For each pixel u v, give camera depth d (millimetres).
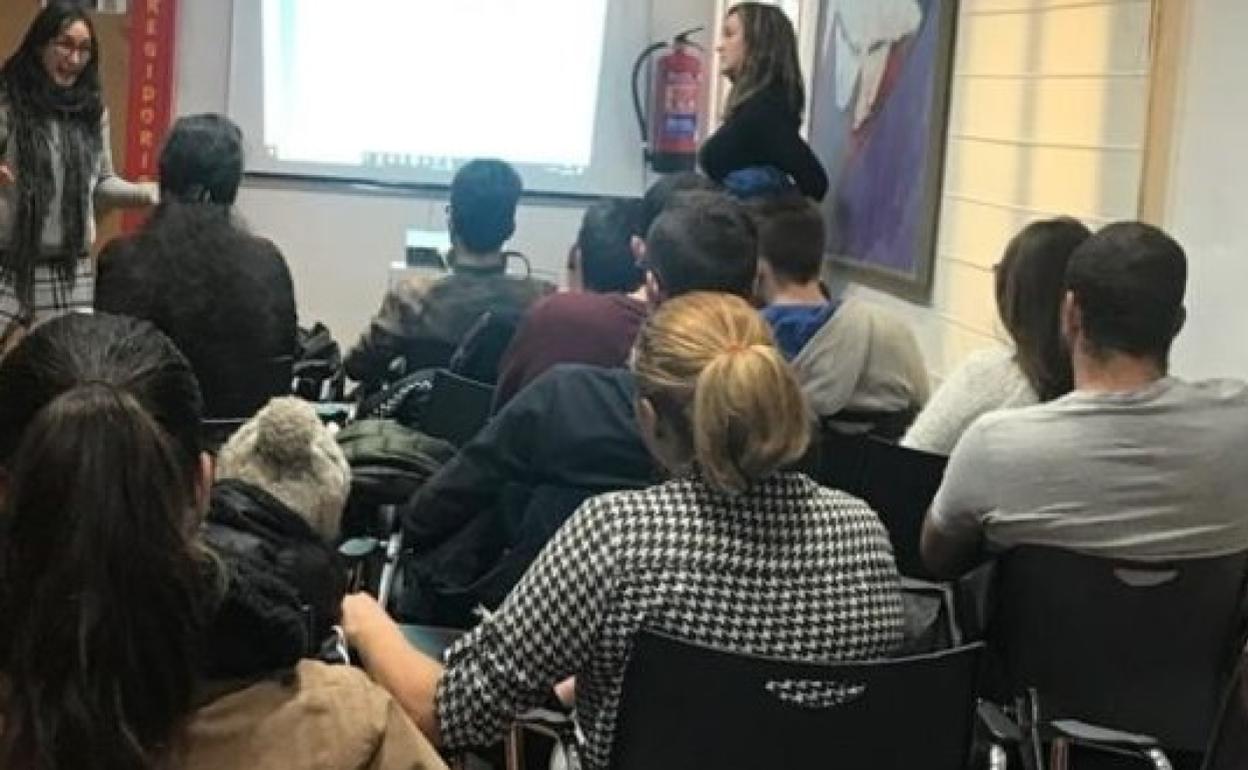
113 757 1184
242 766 1295
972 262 4344
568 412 2549
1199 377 3072
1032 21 3973
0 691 1226
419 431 3521
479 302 4133
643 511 1847
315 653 1777
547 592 1846
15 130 4453
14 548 1186
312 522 2359
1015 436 2344
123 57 6727
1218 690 2229
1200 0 3143
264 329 3221
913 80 4762
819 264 3635
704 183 3588
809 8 5969
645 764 1836
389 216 7098
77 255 4656
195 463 1323
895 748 1856
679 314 1912
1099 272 2301
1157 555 2293
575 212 7203
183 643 1219
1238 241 2961
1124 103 3455
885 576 1937
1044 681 2258
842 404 3434
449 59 7016
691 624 1828
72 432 1185
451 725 1871
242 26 6879
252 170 6977
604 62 7113
